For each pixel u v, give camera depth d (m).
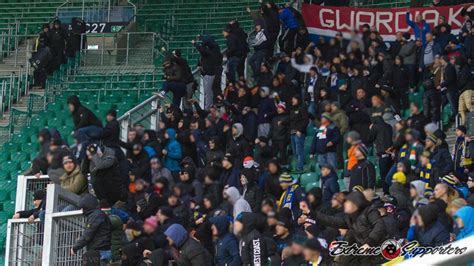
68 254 43.56
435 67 59.56
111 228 42.72
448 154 49.16
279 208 44.75
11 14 86.81
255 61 65.44
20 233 45.22
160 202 45.81
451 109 59.12
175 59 60.69
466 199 41.62
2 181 60.69
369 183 47.03
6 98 71.88
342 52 60.69
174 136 52.88
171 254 42.56
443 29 63.94
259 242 40.34
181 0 86.00
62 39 74.19
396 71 60.81
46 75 73.00
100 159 46.47
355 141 47.78
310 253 38.69
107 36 78.56
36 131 64.94
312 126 59.81
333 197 41.31
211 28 82.88
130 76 74.62
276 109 57.91
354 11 70.75
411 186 43.59
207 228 42.75
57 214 43.44
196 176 49.31
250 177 46.84
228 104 58.31
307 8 70.94
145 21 83.38
